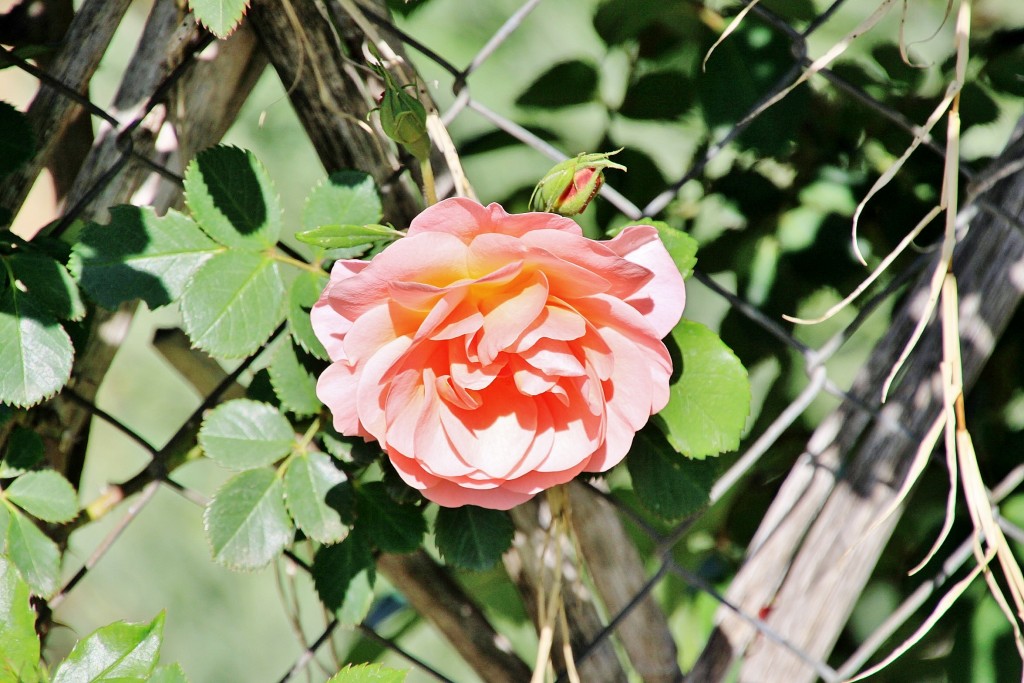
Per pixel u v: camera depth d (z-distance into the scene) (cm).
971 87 75
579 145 79
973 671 71
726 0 74
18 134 60
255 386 62
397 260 55
